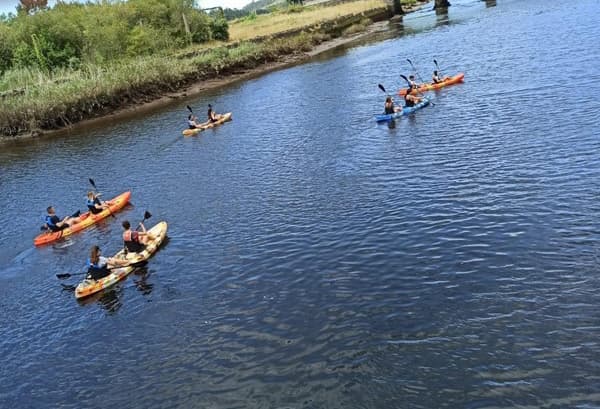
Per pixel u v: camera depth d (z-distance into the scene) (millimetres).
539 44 40750
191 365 12406
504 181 18766
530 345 11047
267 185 23250
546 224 15461
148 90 52781
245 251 17453
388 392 10562
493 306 12461
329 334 12602
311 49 68438
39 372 13211
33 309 16547
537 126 23281
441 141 24359
